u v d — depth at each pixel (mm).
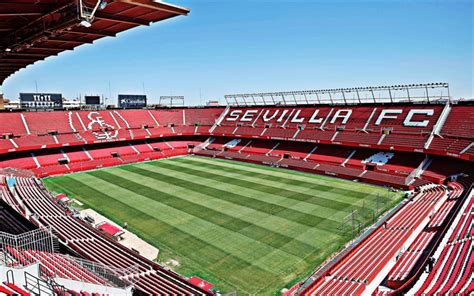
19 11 11547
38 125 55969
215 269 21250
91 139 57156
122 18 13375
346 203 33438
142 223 28688
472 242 18953
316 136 53438
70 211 30453
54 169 48969
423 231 25219
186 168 51438
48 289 11672
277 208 32000
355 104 56375
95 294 12820
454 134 40188
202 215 30359
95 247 22047
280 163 51969
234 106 73438
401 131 45844
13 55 17797
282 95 63875
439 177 37844
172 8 12477
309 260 22125
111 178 45312
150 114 71438
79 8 10781
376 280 18500
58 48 16844
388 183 40031
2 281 10945
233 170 49625
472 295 12797
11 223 22547
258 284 19578
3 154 50125
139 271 18969
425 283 16312
